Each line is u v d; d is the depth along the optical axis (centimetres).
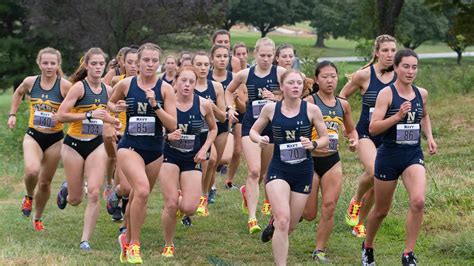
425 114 797
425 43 8344
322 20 7306
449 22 6272
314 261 827
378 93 817
